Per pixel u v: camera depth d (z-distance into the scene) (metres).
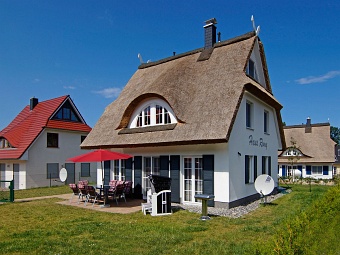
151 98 15.94
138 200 15.62
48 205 14.72
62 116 30.88
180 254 6.89
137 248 7.41
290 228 5.93
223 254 6.82
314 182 31.64
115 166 18.20
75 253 7.11
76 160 13.73
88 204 14.77
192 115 13.81
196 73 16.47
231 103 12.97
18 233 9.02
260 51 18.44
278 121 20.83
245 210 12.49
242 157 14.62
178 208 12.98
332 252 5.30
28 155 26.78
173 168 14.60
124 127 17.42
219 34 18.66
